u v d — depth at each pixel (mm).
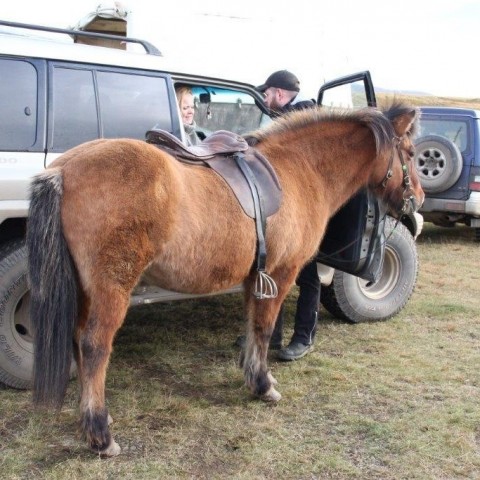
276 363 4188
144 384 3744
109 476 2730
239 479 2725
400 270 5254
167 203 2775
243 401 3562
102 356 2744
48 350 2639
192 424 3242
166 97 4039
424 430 3236
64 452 2914
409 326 5133
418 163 8938
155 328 4867
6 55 3453
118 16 5945
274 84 4484
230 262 3096
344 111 3799
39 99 3527
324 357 4312
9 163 3402
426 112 9406
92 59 3748
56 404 2662
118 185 2684
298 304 4340
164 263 2877
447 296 6121
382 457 2969
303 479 2768
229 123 4961
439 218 9398
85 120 3688
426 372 4051
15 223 3553
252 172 3238
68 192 2674
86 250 2674
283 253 3387
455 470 2854
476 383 3902
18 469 2750
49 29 3705
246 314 3596
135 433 3123
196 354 4328
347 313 5031
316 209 3596
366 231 4203
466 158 8797
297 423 3312
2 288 3412
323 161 3678
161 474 2758
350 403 3568
